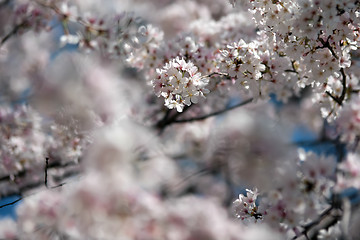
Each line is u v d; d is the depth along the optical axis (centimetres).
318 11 377
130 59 495
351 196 538
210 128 734
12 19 632
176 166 916
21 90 923
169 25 748
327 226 475
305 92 898
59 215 355
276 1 402
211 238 371
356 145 543
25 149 574
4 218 569
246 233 383
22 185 591
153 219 332
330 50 405
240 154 328
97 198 295
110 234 311
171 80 403
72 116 514
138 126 546
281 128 344
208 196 849
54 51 954
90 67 619
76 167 566
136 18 529
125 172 290
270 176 333
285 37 408
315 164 366
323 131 707
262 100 435
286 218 373
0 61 944
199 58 469
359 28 401
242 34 521
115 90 621
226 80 484
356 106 504
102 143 273
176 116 618
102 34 516
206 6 812
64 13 516
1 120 580
